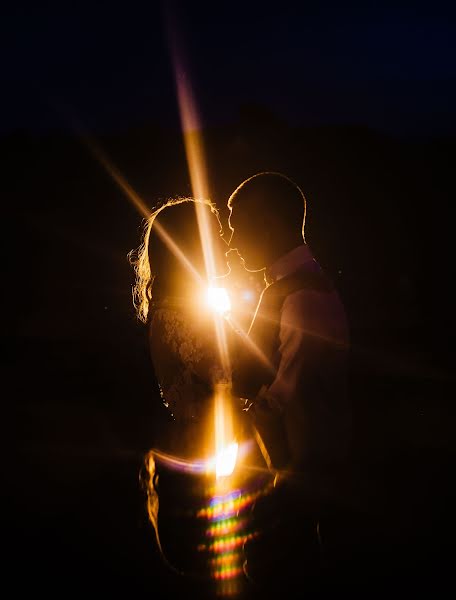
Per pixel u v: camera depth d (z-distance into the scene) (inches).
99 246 409.4
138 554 143.0
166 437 150.2
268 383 119.6
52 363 271.1
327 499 123.3
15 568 144.6
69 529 157.2
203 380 133.4
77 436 208.8
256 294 140.1
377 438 203.8
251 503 130.1
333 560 124.8
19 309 332.8
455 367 266.4
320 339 118.3
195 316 132.6
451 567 133.3
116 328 306.2
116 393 242.1
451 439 200.5
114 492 172.7
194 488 137.8
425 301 342.0
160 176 519.2
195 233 135.6
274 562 124.7
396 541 137.2
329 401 120.3
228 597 126.2
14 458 196.4
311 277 120.2
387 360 274.2
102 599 132.3
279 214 120.3
